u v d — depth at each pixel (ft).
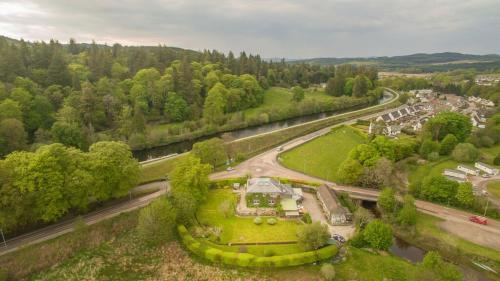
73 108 409.49
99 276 194.80
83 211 249.34
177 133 470.39
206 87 618.03
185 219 238.48
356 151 339.16
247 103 640.58
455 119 433.48
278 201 273.75
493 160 377.50
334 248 213.87
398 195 293.43
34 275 192.34
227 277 196.44
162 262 207.62
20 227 223.71
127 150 271.90
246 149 419.33
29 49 541.34
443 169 357.00
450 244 227.40
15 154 228.22
